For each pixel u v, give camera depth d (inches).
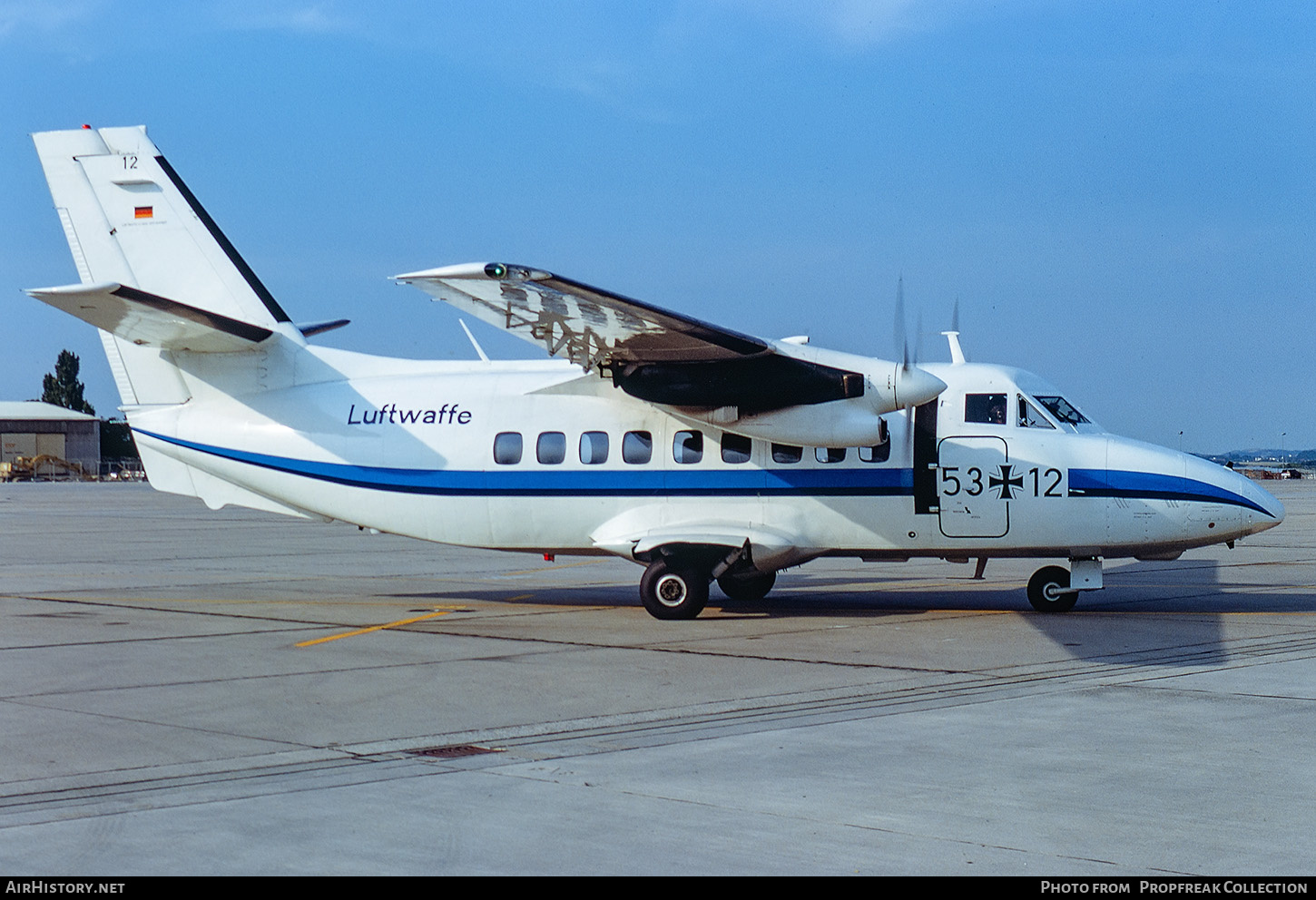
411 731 353.1
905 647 517.3
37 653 506.0
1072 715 368.2
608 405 665.0
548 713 378.9
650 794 280.8
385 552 1149.7
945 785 287.3
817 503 634.8
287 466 702.5
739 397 617.3
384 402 696.4
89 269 722.2
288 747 333.7
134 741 340.5
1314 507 2018.9
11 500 2329.0
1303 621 605.9
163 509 1993.1
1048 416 629.0
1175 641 530.3
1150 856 235.5
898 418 635.5
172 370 724.0
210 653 506.3
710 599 730.8
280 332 711.7
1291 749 321.7
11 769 308.2
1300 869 228.2
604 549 656.4
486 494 673.0
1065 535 618.8
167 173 714.2
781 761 311.6
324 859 235.0
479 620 625.6
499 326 583.2
